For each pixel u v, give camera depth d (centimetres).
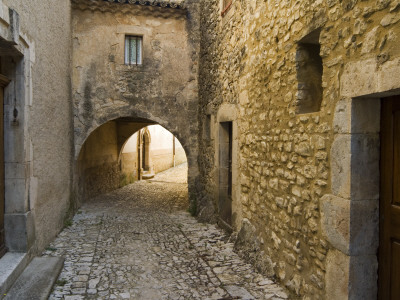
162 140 1593
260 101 358
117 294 301
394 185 201
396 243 200
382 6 181
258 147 366
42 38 401
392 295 202
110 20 660
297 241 279
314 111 280
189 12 689
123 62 668
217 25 539
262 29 351
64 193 541
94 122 653
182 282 328
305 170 265
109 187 971
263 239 354
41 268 333
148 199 845
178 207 738
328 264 234
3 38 276
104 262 382
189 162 699
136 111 675
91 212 667
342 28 215
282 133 307
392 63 174
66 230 519
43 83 408
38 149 387
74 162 639
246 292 300
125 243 459
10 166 333
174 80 691
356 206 210
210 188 591
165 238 483
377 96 202
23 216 335
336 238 223
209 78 592
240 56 422
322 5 238
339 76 220
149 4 661
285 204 301
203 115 643
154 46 681
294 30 281
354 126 208
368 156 211
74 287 312
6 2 279
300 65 279
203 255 405
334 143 225
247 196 402
